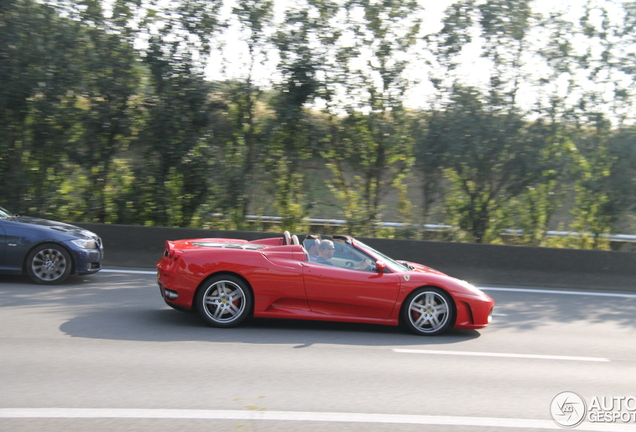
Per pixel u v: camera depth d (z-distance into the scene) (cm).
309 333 703
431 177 1342
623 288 1177
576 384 564
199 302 688
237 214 1322
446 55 1316
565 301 1035
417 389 518
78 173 1318
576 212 1364
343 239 746
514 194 1330
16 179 1272
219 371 535
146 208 1306
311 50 1329
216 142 1333
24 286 891
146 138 1302
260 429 408
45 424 398
